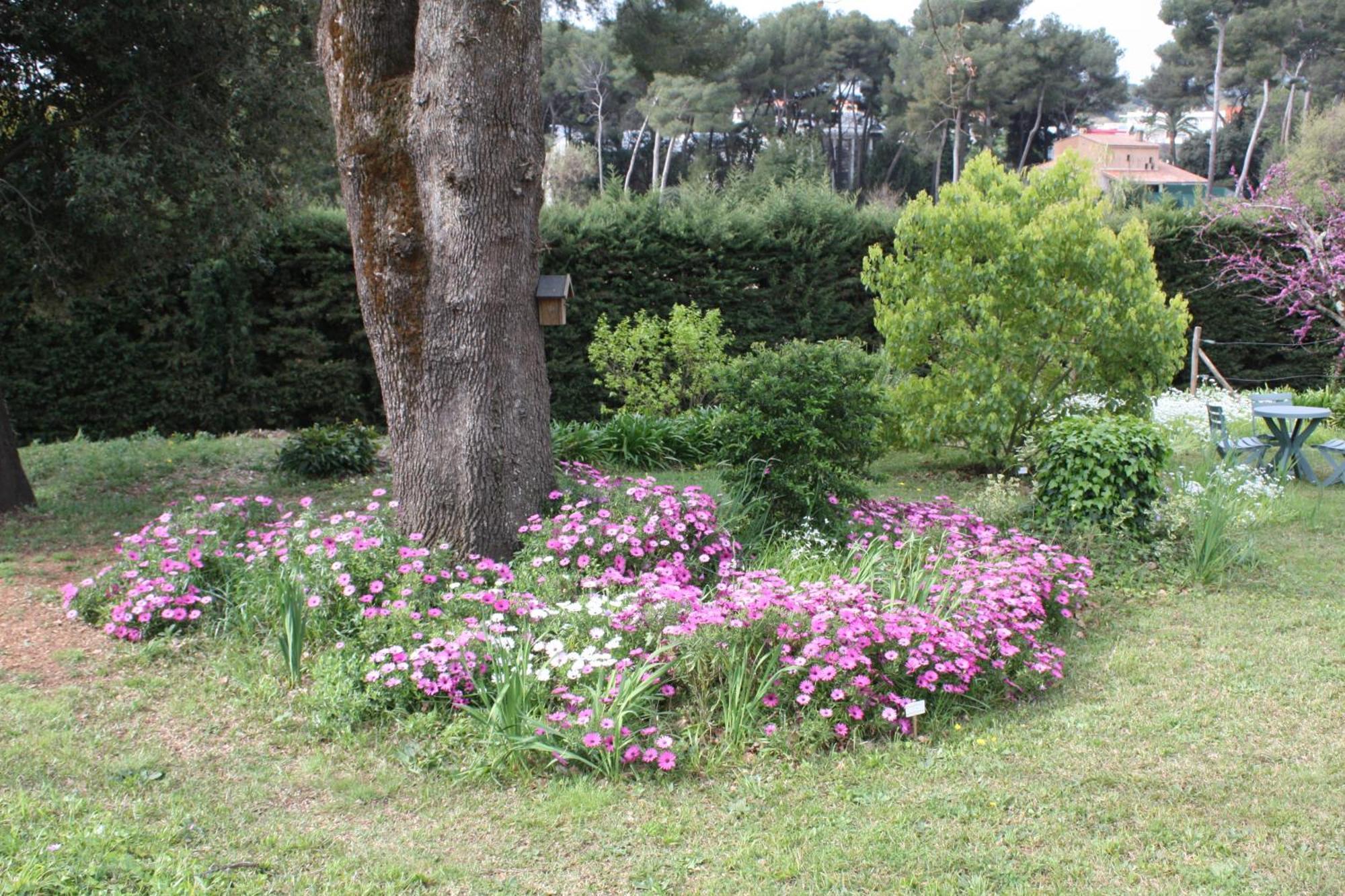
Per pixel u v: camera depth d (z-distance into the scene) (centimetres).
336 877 306
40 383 1150
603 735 378
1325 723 410
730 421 687
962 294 940
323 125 855
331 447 941
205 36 778
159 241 827
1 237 779
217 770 379
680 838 330
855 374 693
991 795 355
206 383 1191
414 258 537
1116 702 439
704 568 576
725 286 1326
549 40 3775
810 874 308
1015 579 519
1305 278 1284
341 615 495
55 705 429
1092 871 306
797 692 411
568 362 1295
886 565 555
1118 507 657
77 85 785
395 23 546
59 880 284
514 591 493
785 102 4181
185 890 289
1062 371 952
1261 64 3922
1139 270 938
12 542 704
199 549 552
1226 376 1469
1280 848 317
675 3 1193
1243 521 738
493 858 320
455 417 549
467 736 395
